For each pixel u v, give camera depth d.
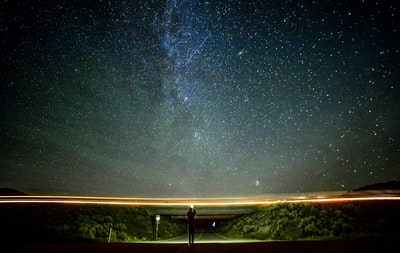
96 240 19.06
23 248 9.95
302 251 7.92
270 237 23.77
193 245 10.23
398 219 21.11
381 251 7.67
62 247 10.18
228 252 8.04
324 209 25.70
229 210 38.12
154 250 9.04
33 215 21.98
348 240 10.75
